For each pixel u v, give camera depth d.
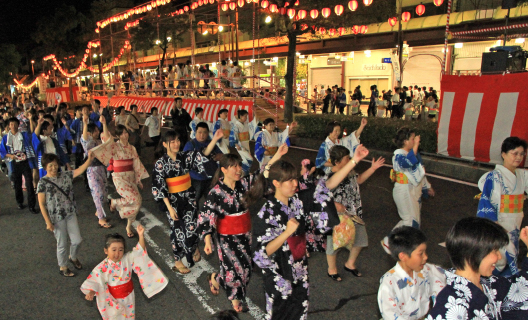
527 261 2.36
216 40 32.16
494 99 8.45
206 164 4.84
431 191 5.12
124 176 5.95
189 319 4.01
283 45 26.97
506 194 3.81
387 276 2.54
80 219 7.08
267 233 3.10
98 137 7.81
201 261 5.29
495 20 17.33
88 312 4.20
